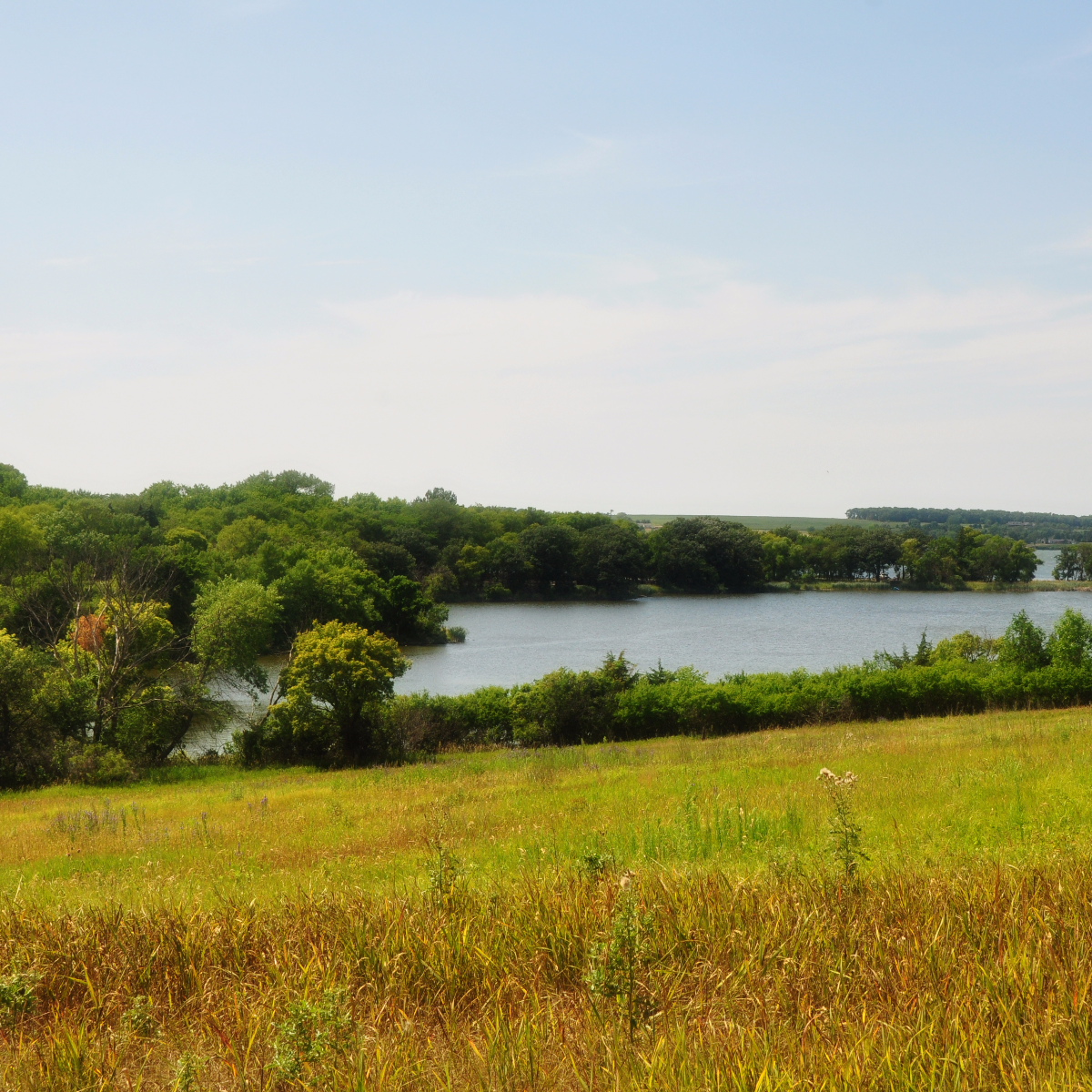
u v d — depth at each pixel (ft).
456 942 19.80
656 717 126.21
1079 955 17.04
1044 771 49.83
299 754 124.16
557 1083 13.97
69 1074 14.94
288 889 31.42
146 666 152.66
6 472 410.52
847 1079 12.67
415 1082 14.03
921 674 131.23
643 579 544.62
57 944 21.56
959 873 23.21
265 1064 14.98
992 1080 12.80
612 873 24.07
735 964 18.24
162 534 339.36
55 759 113.09
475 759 112.16
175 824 62.28
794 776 60.85
